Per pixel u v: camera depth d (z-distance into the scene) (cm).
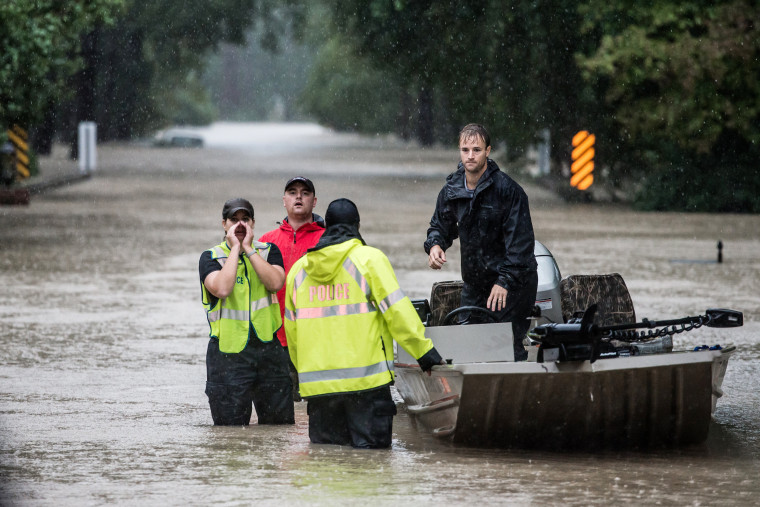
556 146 14750
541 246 3503
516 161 16638
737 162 12731
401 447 2695
